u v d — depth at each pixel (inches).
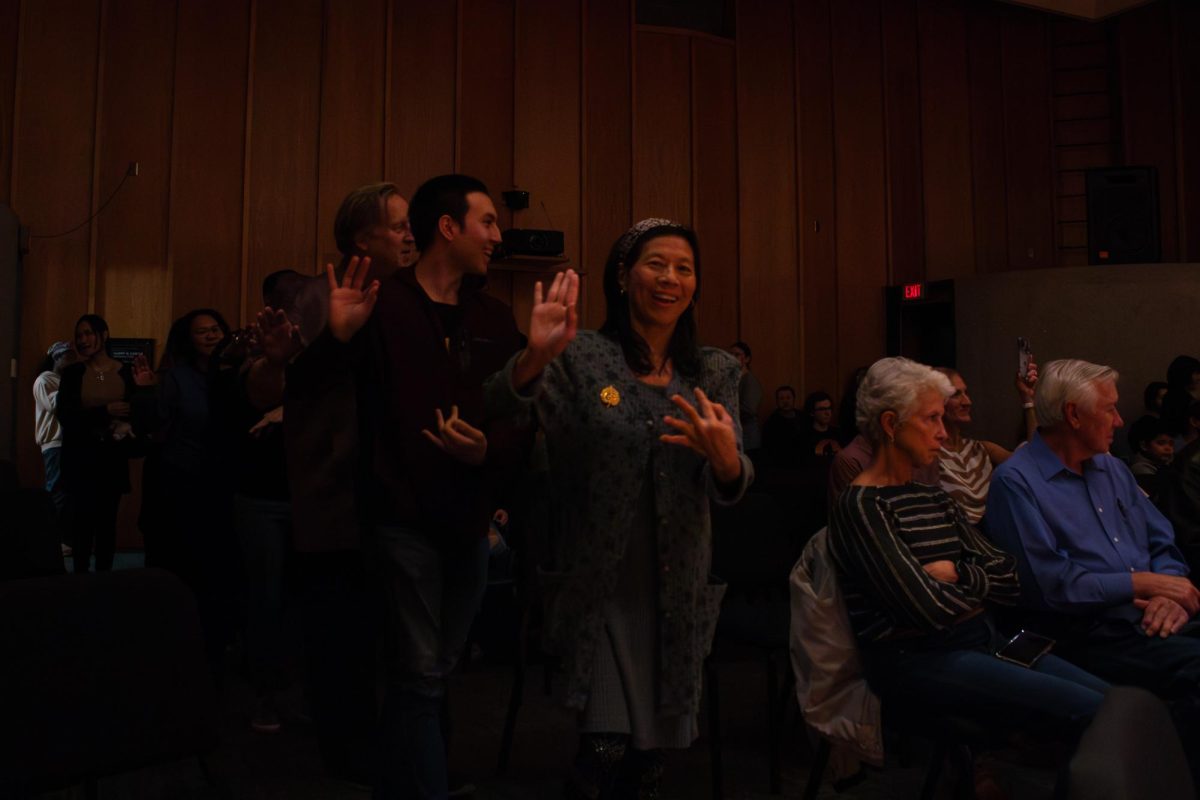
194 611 65.2
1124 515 101.3
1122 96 378.3
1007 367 323.0
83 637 60.5
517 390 69.2
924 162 376.5
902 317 361.1
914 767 113.9
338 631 99.3
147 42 288.2
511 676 157.2
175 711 63.0
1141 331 310.5
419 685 78.2
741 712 136.9
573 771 72.3
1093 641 95.8
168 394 135.9
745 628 111.0
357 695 99.6
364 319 77.1
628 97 338.6
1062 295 316.5
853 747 83.9
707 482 71.9
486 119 321.4
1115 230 319.9
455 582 81.2
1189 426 222.2
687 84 346.0
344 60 307.0
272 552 120.6
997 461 140.9
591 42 335.0
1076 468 100.9
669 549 71.8
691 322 77.9
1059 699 75.1
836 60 367.2
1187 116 373.4
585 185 330.0
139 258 284.4
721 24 357.7
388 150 309.1
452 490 77.4
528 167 325.1
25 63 277.6
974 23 385.4
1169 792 29.7
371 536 80.2
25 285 274.1
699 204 344.8
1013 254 382.9
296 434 96.1
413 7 315.0
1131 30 379.9
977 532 89.4
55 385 256.7
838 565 84.9
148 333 283.6
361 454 81.8
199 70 292.5
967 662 79.5
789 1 361.7
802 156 359.3
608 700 70.7
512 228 321.4
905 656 81.9
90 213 281.0
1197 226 372.2
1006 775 109.5
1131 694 31.6
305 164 301.3
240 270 292.7
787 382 351.3
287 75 301.3
